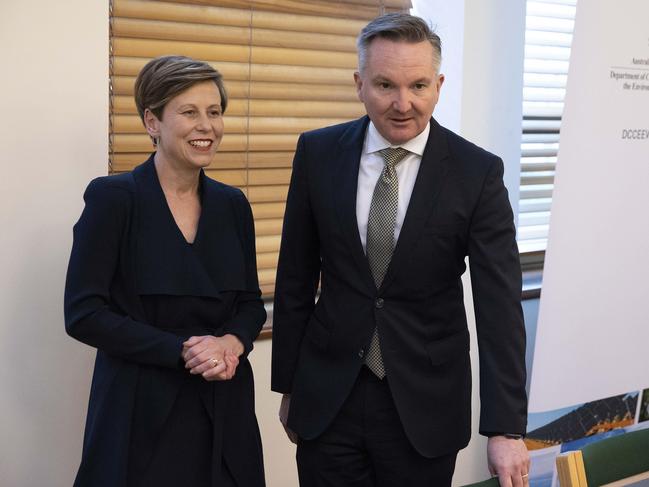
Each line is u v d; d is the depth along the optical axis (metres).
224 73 2.73
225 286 2.01
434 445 1.93
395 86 1.76
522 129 3.38
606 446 1.89
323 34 2.90
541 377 2.79
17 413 2.39
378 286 1.93
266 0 2.76
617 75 2.70
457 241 1.92
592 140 2.70
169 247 1.94
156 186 1.96
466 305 3.20
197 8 2.64
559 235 2.71
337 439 1.99
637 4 2.70
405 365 1.92
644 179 2.82
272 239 2.90
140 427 1.91
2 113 2.26
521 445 1.82
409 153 1.92
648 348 2.97
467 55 3.06
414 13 3.21
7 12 2.23
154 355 1.86
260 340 2.78
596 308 2.83
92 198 1.91
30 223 2.33
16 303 2.34
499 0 3.10
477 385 3.27
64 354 2.42
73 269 1.89
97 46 2.35
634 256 2.86
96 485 1.90
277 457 2.88
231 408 2.02
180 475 1.94
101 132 2.39
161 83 1.90
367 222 1.92
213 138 1.97
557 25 3.51
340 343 1.95
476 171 1.91
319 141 2.03
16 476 2.41
